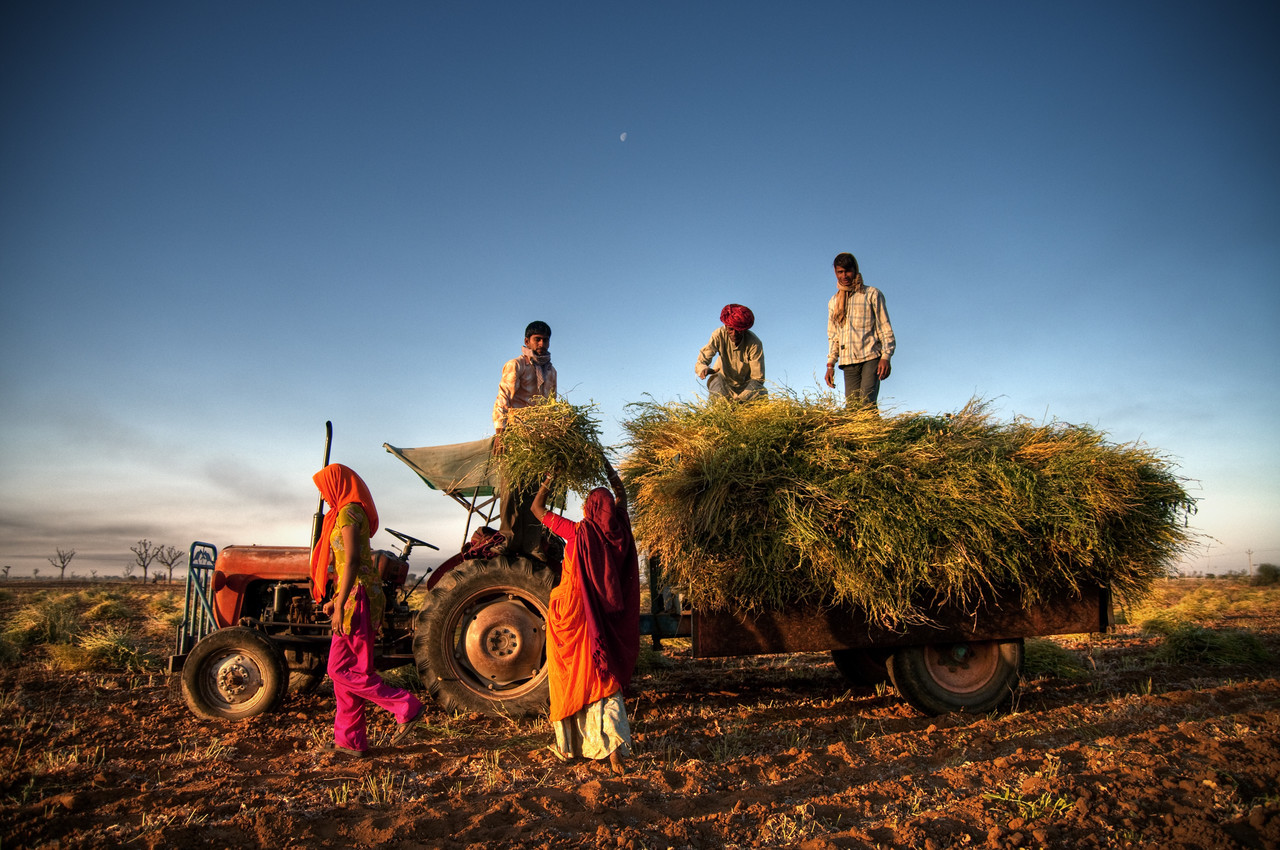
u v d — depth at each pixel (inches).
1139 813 126.3
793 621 203.2
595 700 171.0
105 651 334.6
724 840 125.8
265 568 253.3
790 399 215.6
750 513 195.2
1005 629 215.5
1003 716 217.9
